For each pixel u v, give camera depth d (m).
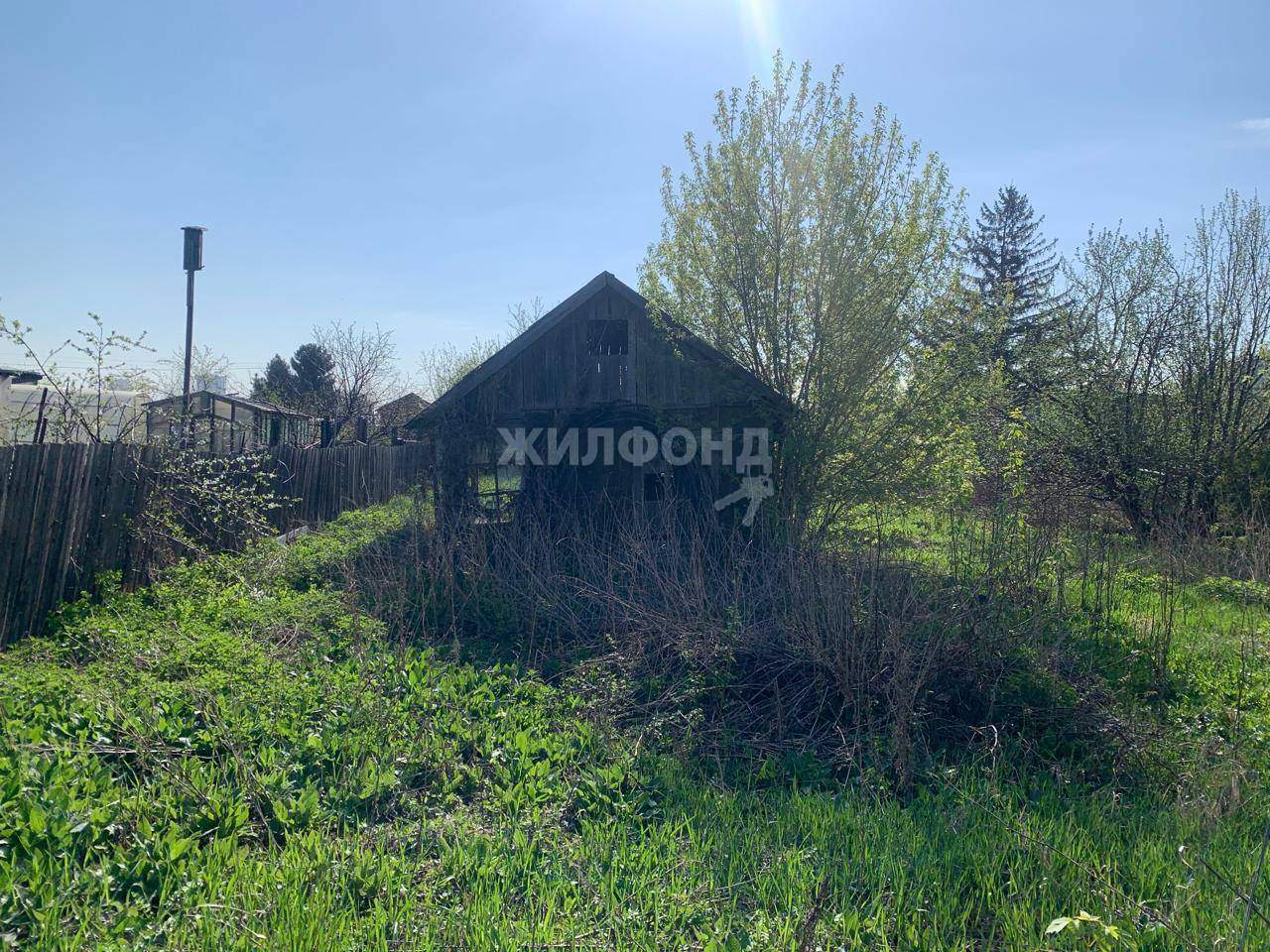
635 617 8.04
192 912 3.49
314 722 5.76
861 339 12.59
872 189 12.68
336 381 35.19
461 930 3.56
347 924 3.52
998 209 39.62
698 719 6.47
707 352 13.14
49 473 7.63
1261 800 5.37
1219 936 3.70
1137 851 4.52
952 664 6.77
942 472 12.66
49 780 4.26
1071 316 19.48
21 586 7.30
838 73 12.53
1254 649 8.39
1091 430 18.27
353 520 15.03
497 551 9.97
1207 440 17.53
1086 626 8.39
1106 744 6.11
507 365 14.78
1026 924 3.86
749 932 3.69
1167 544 10.51
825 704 6.66
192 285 19.39
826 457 12.72
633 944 3.55
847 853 4.53
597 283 14.26
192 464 10.12
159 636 7.15
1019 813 5.02
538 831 4.58
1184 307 18.08
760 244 12.73
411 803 4.81
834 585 7.20
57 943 3.16
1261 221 17.73
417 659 7.39
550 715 6.52
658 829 4.77
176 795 4.45
